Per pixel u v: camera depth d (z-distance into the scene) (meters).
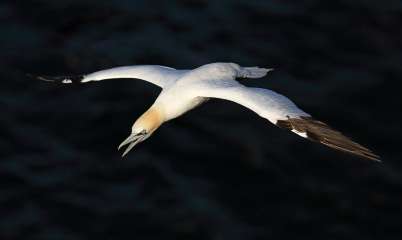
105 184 23.19
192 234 21.75
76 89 26.41
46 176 23.34
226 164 23.84
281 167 23.75
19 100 25.92
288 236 21.84
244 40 28.77
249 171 23.61
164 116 15.86
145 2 30.64
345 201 22.86
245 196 22.86
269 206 22.61
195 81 15.48
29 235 21.59
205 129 25.00
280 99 14.02
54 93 26.27
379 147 24.34
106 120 25.22
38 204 22.50
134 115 25.42
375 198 22.98
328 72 27.33
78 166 23.70
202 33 29.08
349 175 23.56
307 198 22.88
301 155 24.11
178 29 29.28
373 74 27.12
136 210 22.36
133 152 24.16
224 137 24.70
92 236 21.64
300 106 25.72
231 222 22.09
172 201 22.66
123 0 30.72
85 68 27.33
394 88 26.56
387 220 22.45
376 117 25.39
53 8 29.94
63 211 22.31
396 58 27.84
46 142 24.50
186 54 28.08
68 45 28.34
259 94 14.20
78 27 29.27
